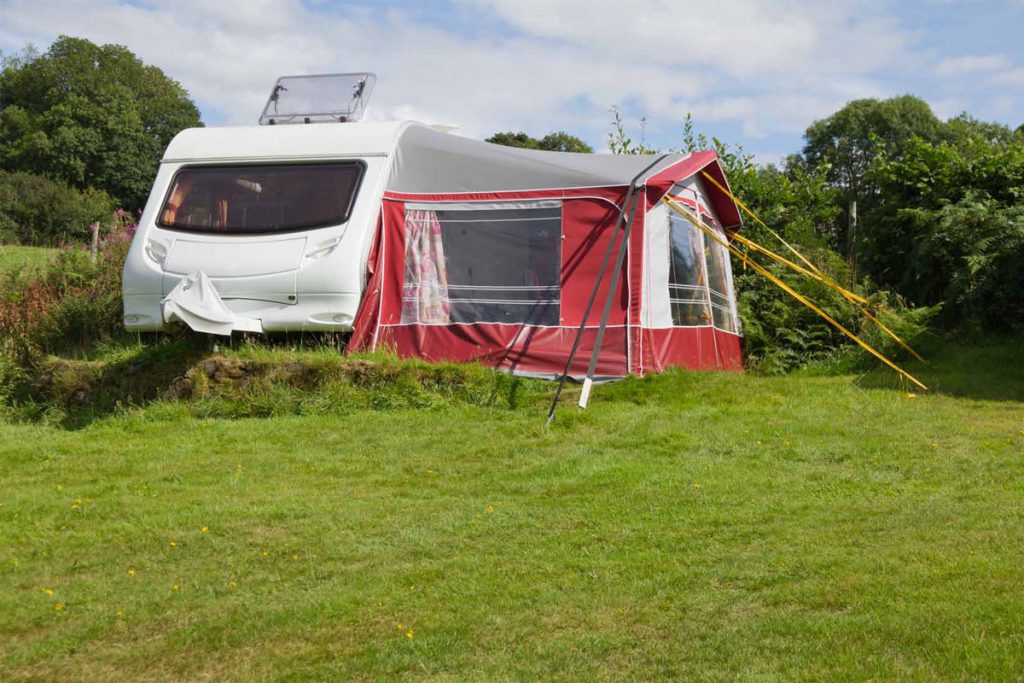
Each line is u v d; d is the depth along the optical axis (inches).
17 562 204.7
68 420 375.6
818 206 647.1
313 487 263.3
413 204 420.2
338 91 487.5
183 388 375.2
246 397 368.2
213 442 318.7
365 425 334.3
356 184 416.2
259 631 166.6
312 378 370.6
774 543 206.5
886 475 263.1
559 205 409.7
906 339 472.4
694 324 441.4
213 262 406.3
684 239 442.0
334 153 426.0
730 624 162.4
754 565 191.6
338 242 402.6
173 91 2655.0
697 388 374.3
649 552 203.5
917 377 410.6
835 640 152.2
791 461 280.8
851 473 266.5
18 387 402.6
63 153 2240.4
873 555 193.0
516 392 362.9
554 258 407.5
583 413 338.6
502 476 271.3
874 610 163.5
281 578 193.8
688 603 173.0
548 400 360.2
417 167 427.2
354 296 399.5
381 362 373.4
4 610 178.4
